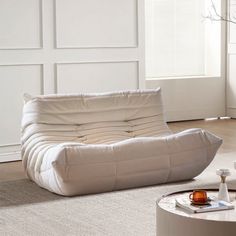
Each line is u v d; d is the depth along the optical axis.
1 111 6.80
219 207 3.58
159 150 5.44
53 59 7.08
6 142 6.85
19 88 6.88
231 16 9.75
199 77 9.72
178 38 9.77
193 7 9.84
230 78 9.88
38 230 4.29
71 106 5.86
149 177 5.44
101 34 7.43
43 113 5.73
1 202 5.06
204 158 5.67
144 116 6.12
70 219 4.54
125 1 7.59
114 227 4.34
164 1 9.59
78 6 7.22
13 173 6.27
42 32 6.98
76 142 5.69
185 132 5.68
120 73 7.62
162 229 3.46
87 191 5.22
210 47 10.02
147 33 9.52
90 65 7.37
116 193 5.28
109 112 5.98
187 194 3.89
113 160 5.21
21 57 6.86
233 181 5.73
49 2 7.00
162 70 9.67
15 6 6.80
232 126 9.04
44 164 5.27
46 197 5.20
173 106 9.50
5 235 4.18
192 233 3.30
